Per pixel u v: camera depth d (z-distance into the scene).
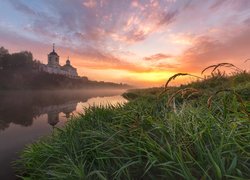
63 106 23.02
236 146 2.73
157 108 4.82
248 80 7.41
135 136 3.61
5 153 6.41
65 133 5.23
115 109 6.61
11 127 10.49
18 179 4.59
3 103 27.88
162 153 2.85
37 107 21.78
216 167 2.28
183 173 2.47
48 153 4.57
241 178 2.16
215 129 3.12
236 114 3.11
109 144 3.79
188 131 3.12
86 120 5.91
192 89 3.25
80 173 3.12
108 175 3.16
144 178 2.98
